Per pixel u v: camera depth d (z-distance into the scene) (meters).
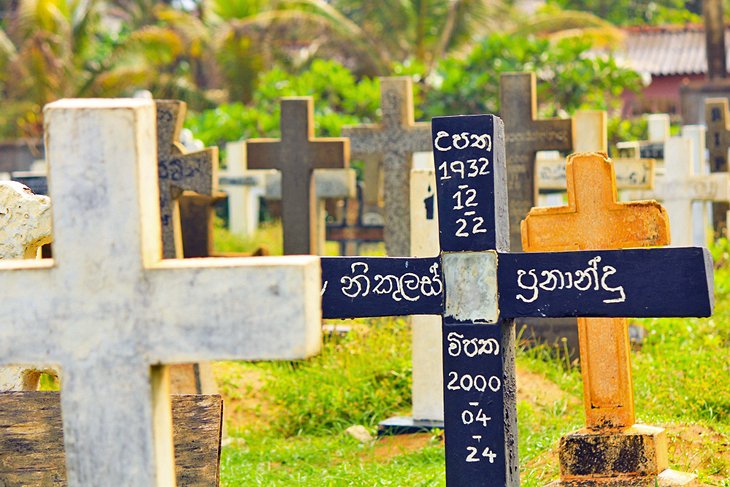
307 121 13.81
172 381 10.62
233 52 33.56
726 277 16.78
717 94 31.42
